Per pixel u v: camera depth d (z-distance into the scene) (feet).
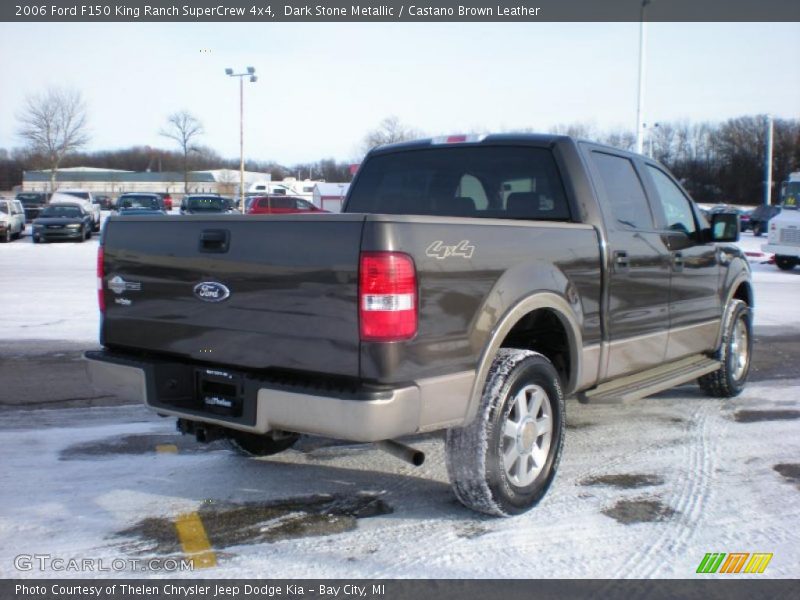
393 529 12.71
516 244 12.83
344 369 10.96
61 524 12.83
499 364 12.66
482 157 16.81
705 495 14.26
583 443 17.48
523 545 12.10
